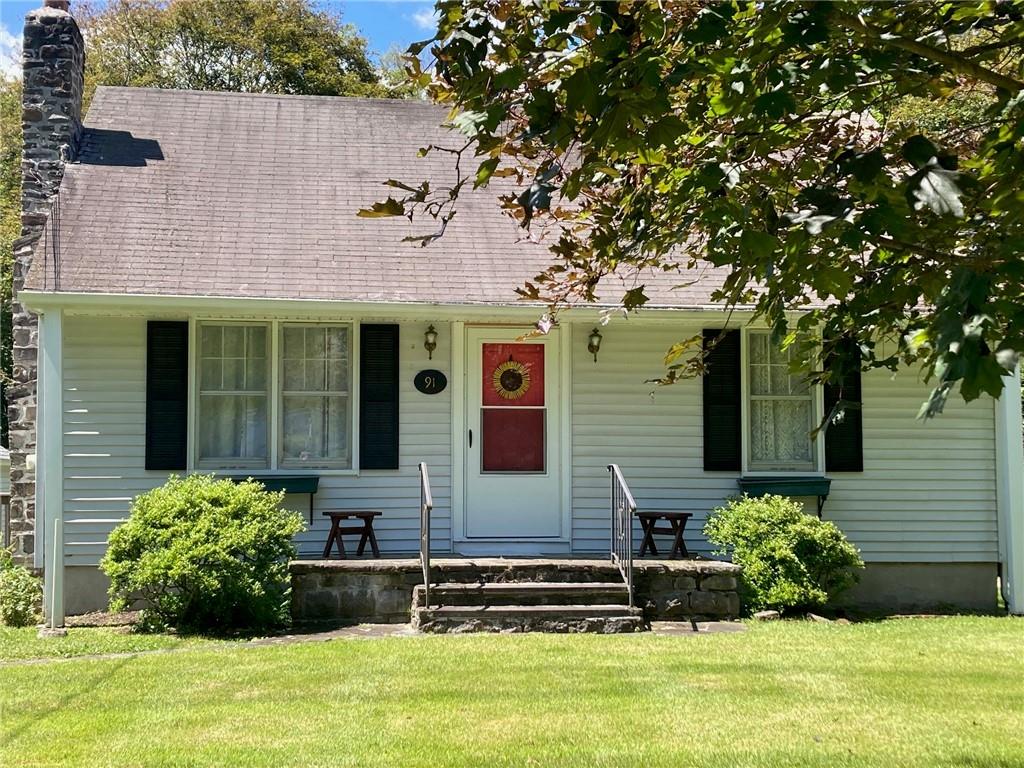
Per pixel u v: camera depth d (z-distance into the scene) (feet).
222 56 102.99
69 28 39.01
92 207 36.19
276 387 35.47
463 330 36.58
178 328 34.65
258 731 19.53
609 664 24.80
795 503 34.76
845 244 11.43
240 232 36.58
